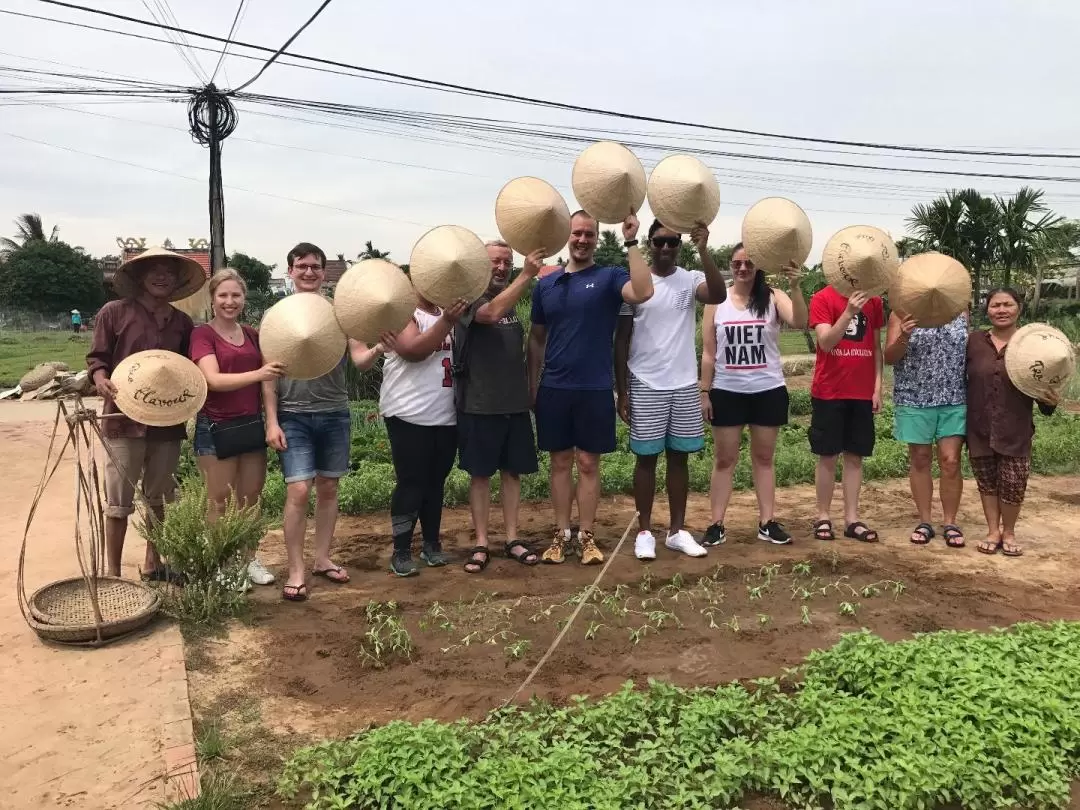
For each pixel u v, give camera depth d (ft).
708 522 25.03
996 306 20.85
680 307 20.39
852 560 20.62
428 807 10.10
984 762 11.05
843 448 22.49
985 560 21.13
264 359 16.88
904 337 21.62
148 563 18.99
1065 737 11.80
